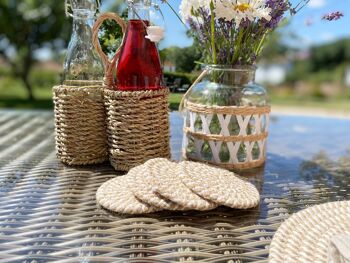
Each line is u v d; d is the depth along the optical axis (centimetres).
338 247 22
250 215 32
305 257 25
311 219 30
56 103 43
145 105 40
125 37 41
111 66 41
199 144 44
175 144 51
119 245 27
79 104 42
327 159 51
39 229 29
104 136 44
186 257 26
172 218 31
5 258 25
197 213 32
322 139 66
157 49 42
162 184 33
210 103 43
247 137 43
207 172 37
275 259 24
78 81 42
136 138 40
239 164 44
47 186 38
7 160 46
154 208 32
